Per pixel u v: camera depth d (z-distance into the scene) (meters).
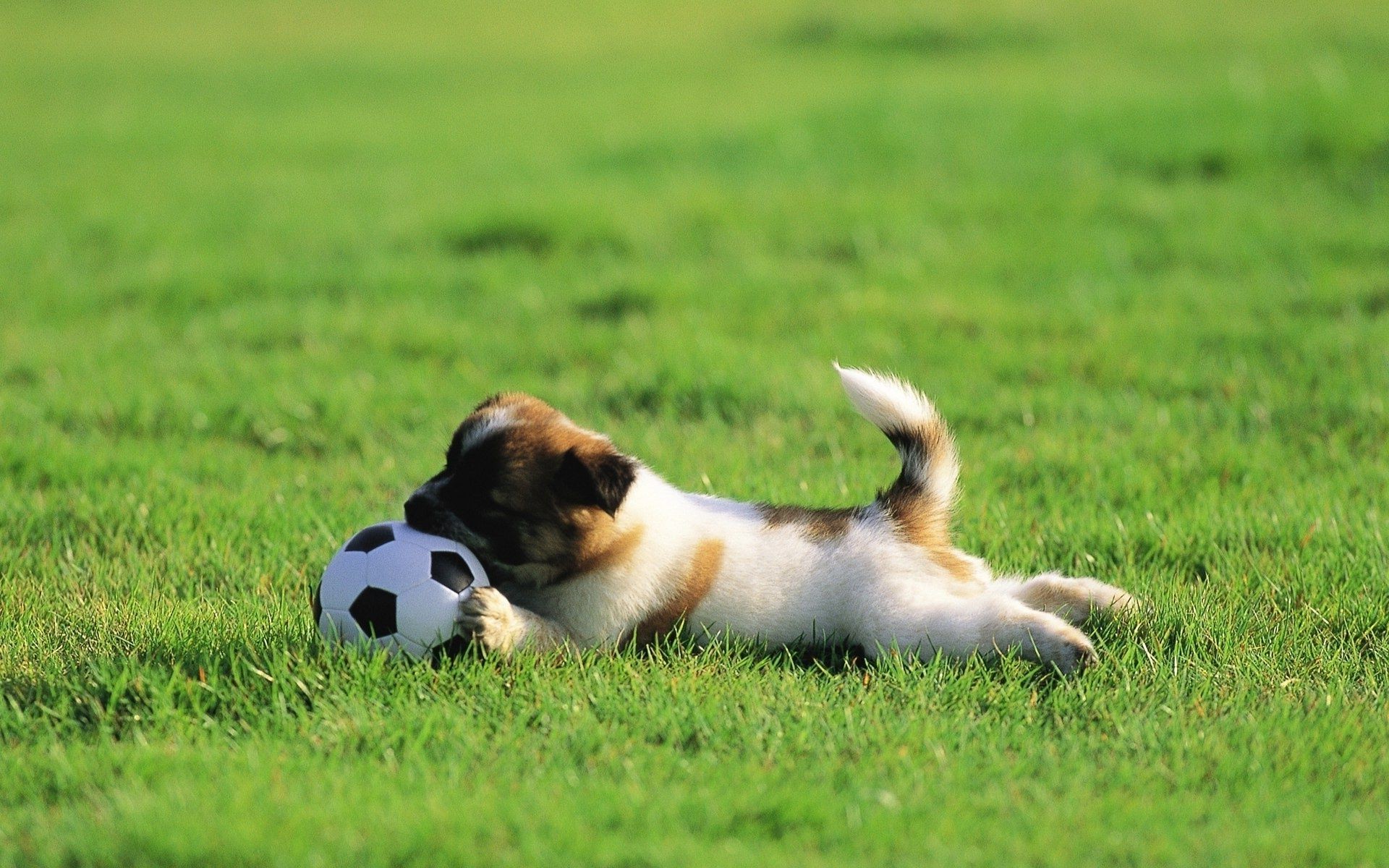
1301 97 34.75
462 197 31.20
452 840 7.25
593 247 26.84
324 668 9.59
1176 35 54.75
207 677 9.44
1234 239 25.95
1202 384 18.14
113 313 23.09
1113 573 12.20
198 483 14.88
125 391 18.03
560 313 22.78
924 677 9.73
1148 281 23.81
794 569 10.58
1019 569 12.20
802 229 27.66
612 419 17.36
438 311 22.89
